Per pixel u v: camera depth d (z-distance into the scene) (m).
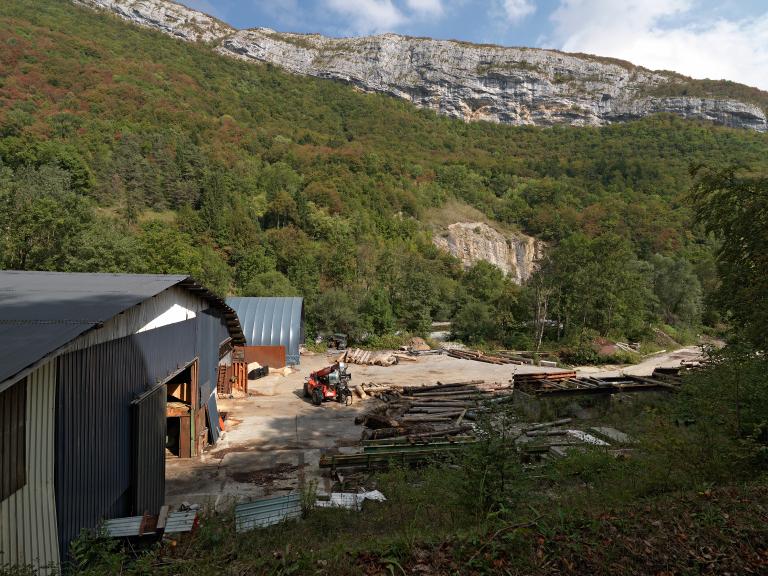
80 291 7.42
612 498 6.47
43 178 30.47
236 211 60.44
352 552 4.84
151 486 7.91
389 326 33.41
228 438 13.03
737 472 6.59
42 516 4.88
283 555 4.84
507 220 101.94
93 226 26.42
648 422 8.09
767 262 9.69
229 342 17.27
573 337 32.66
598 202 101.62
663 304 49.50
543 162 137.38
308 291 41.53
